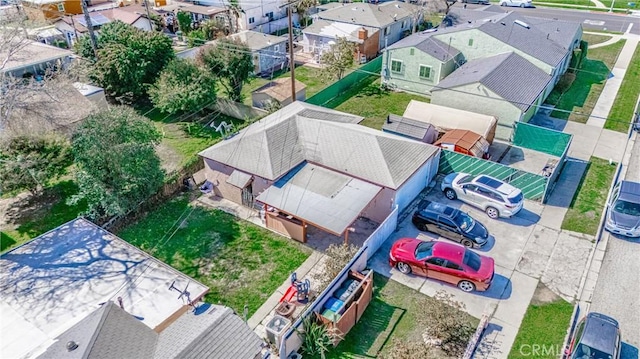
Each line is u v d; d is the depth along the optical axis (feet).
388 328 57.77
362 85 133.39
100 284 57.52
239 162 79.71
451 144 87.92
